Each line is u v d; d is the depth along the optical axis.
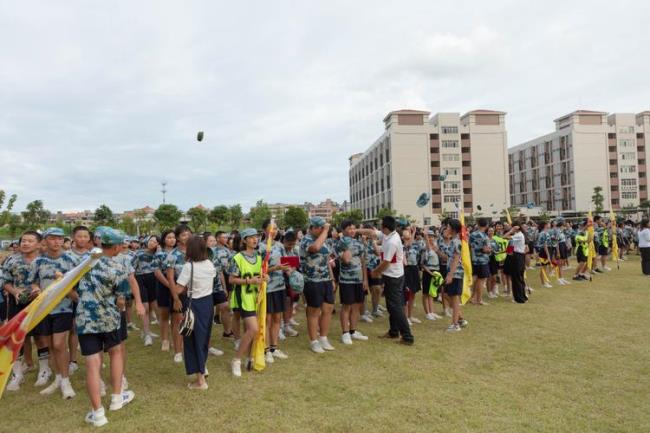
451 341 6.63
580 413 4.06
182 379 5.21
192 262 4.88
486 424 3.86
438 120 66.38
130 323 8.59
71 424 4.06
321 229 6.25
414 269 8.25
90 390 4.00
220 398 4.57
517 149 90.56
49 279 5.09
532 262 17.88
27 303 5.12
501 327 7.36
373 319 8.68
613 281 12.04
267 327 6.01
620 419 3.93
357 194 93.69
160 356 6.25
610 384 4.75
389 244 6.61
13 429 3.98
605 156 71.81
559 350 5.97
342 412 4.18
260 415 4.14
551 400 4.36
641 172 72.75
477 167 67.69
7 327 3.24
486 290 11.48
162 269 6.44
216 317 8.83
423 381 4.96
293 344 6.76
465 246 7.98
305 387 4.85
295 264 5.86
